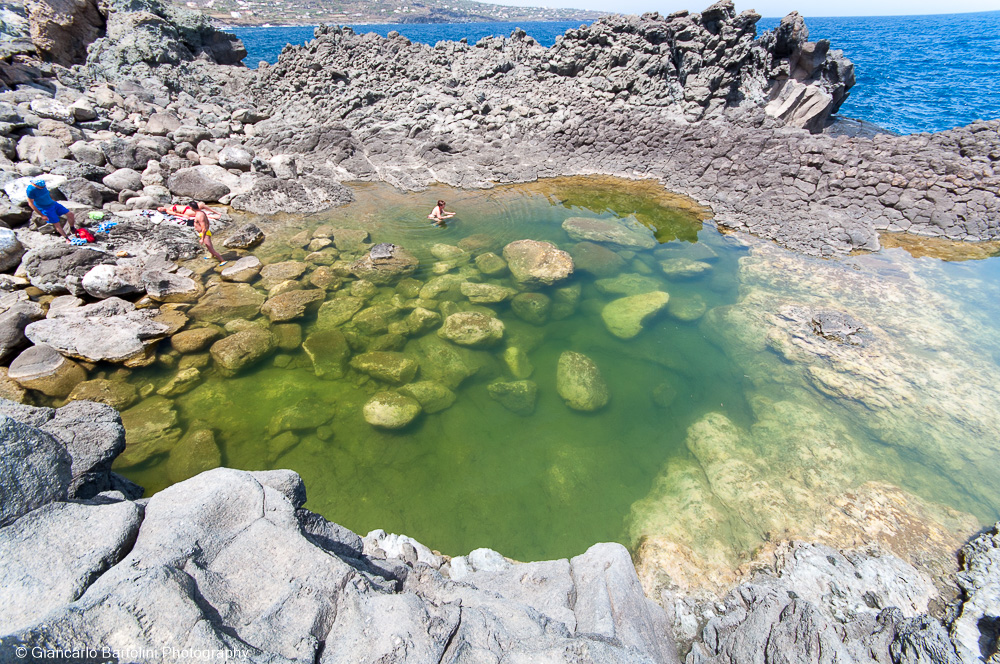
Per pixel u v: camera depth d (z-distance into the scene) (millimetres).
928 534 5730
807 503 6293
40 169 11891
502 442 7555
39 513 2859
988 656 3785
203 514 3260
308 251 12188
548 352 9422
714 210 14812
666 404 8367
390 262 11461
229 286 10438
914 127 24344
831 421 7672
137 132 15266
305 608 3012
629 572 4395
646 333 9945
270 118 19031
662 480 7051
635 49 18469
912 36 75812
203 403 7785
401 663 2871
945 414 7664
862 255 12289
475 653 3148
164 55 19562
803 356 9039
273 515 3467
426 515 6469
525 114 19047
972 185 12922
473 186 16500
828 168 14211
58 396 7574
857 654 4039
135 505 3221
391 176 16891
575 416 8086
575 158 17891
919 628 4105
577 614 3922
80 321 8445
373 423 7465
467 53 22578
